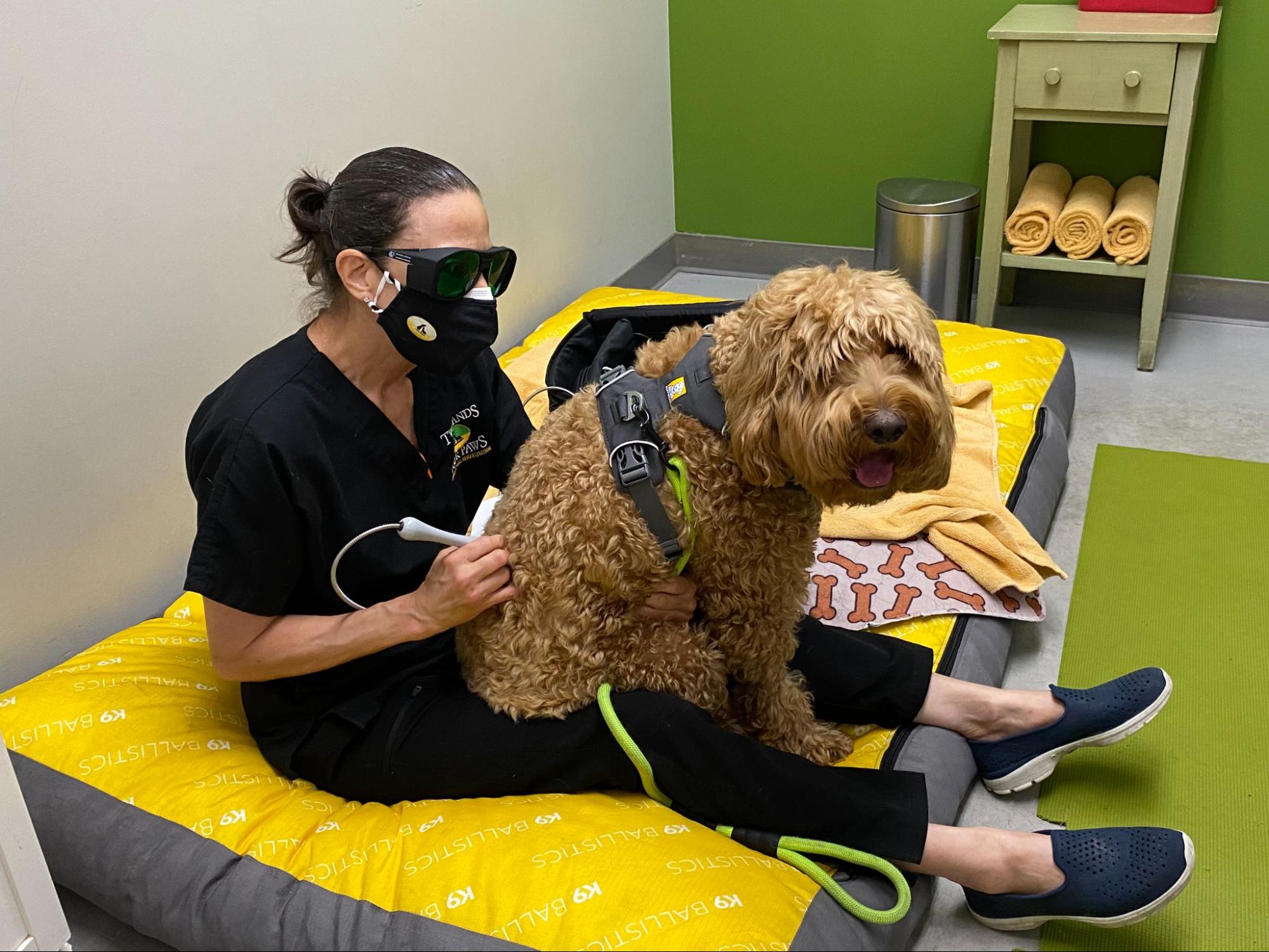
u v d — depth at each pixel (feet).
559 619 5.18
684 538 5.06
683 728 5.13
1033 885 5.19
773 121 13.98
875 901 5.13
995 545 7.57
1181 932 5.41
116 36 6.68
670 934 4.60
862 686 6.23
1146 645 7.45
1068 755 6.59
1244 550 8.41
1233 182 11.96
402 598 5.24
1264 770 6.36
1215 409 10.69
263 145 7.90
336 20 8.43
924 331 4.65
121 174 6.86
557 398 7.29
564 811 5.26
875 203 13.48
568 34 11.69
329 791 5.74
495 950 4.65
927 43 12.79
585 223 12.71
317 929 4.95
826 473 4.56
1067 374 10.42
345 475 5.26
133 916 5.41
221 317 7.76
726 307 7.64
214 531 4.94
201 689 6.40
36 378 6.54
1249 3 11.12
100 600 7.20
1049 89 10.84
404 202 4.79
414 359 5.07
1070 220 11.39
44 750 5.88
